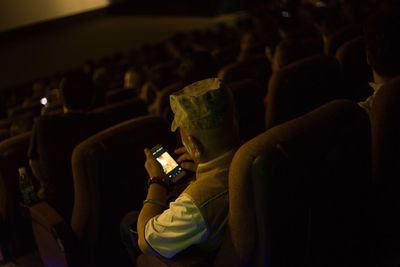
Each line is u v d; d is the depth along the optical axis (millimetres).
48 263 2279
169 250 1407
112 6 14336
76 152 1804
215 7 15461
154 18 15922
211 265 1464
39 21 12391
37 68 11734
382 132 1636
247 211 1249
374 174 1719
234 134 1416
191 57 2166
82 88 2404
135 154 1864
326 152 1343
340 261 1563
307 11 8156
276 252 1292
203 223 1345
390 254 1868
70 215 2281
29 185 2291
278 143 1257
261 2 14516
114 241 2021
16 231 2545
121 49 12547
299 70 2383
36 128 2162
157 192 1528
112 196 1886
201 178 1393
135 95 3697
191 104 1348
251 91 2592
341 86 2527
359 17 5648
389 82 1623
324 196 1373
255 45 4785
